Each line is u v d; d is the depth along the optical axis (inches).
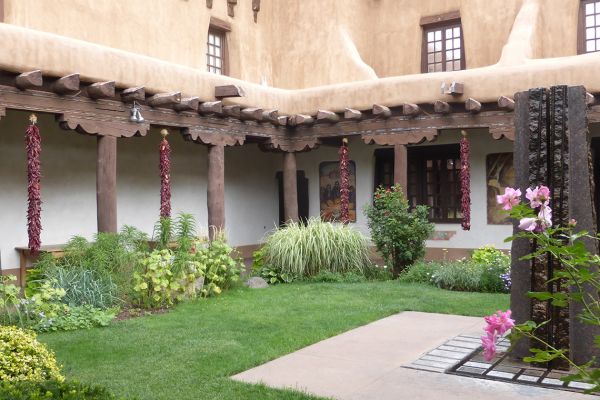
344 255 420.5
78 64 363.3
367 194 584.4
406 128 484.1
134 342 234.7
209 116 461.4
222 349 221.6
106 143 385.1
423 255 431.2
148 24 494.6
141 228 526.0
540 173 192.4
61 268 311.7
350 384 179.5
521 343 195.8
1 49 324.5
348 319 273.4
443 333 245.1
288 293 357.4
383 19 626.8
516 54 470.6
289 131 540.7
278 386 179.0
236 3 581.3
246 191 627.8
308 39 605.9
